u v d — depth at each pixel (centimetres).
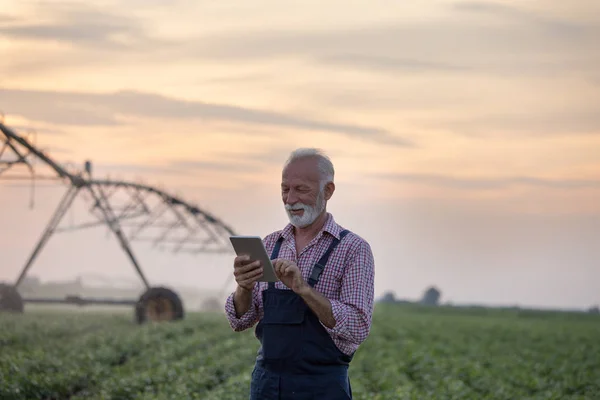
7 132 2950
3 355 1794
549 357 2617
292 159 639
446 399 1538
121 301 3108
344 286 627
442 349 2736
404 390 1563
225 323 3130
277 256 650
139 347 2239
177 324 2881
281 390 624
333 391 622
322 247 638
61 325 2712
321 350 622
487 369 2150
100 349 2038
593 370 2261
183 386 1502
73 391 1577
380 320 4459
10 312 3033
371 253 641
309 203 631
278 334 625
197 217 3591
